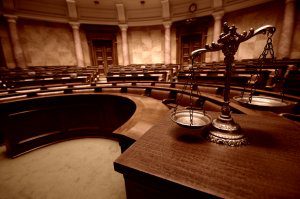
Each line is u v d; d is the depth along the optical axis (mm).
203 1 11000
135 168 688
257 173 645
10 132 2568
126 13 12781
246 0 9289
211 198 558
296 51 8508
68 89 3354
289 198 529
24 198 1853
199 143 876
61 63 12562
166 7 11945
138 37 13758
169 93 3023
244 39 806
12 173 2264
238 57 10734
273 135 949
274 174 637
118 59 14141
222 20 11047
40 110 2828
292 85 3010
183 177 632
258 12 9633
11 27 10195
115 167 738
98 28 13039
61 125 3057
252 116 1263
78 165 2400
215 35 10695
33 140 2795
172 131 1021
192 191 588
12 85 5172
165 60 13008
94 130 3219
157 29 13453
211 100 2254
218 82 4754
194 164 706
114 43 13789
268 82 4016
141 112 1938
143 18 12820
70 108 3078
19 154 2672
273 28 814
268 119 1201
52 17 11344
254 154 770
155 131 1025
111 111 3109
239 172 651
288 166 681
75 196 1858
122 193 1884
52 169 2326
